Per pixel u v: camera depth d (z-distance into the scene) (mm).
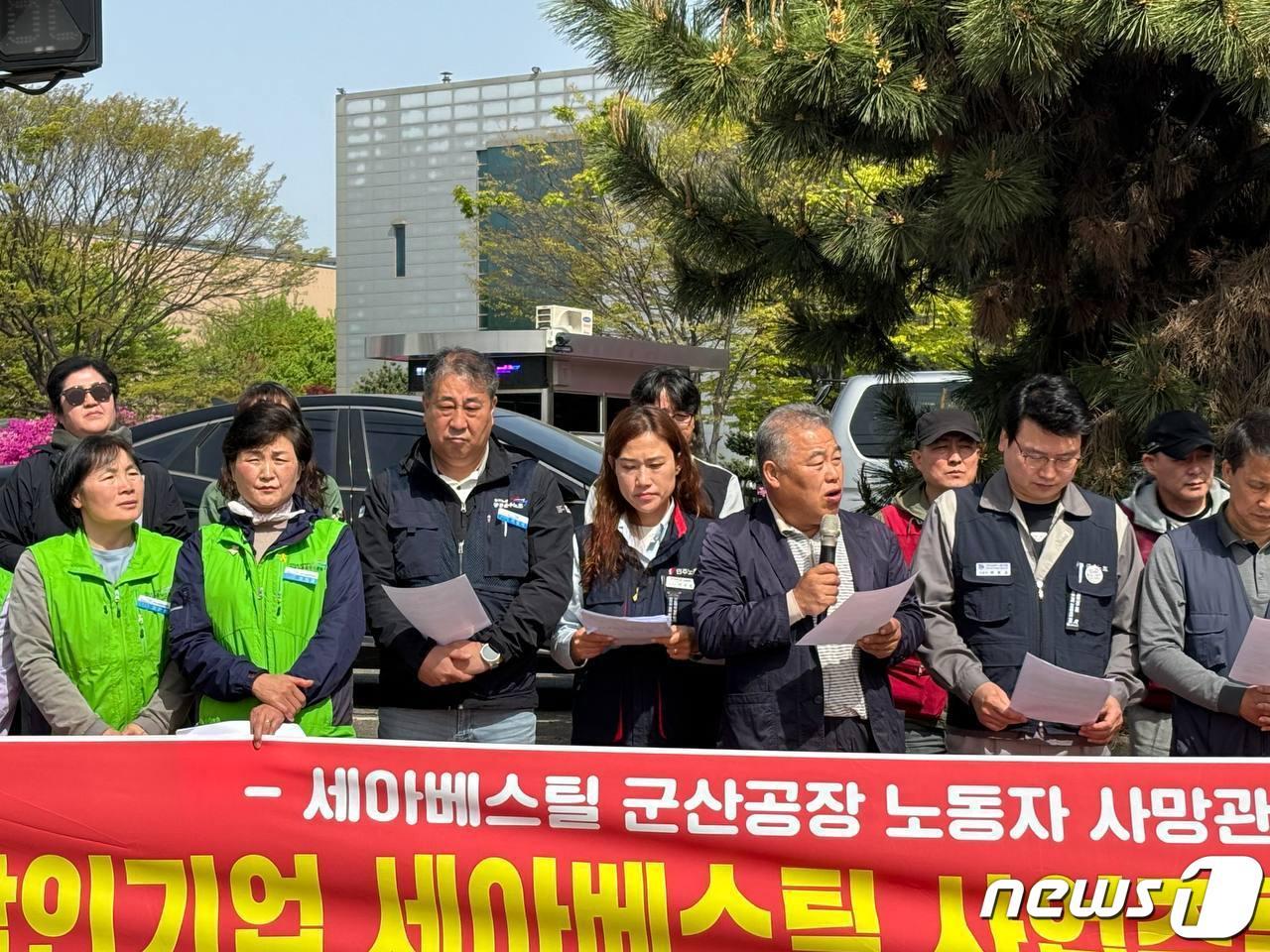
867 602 3463
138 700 4156
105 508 4141
